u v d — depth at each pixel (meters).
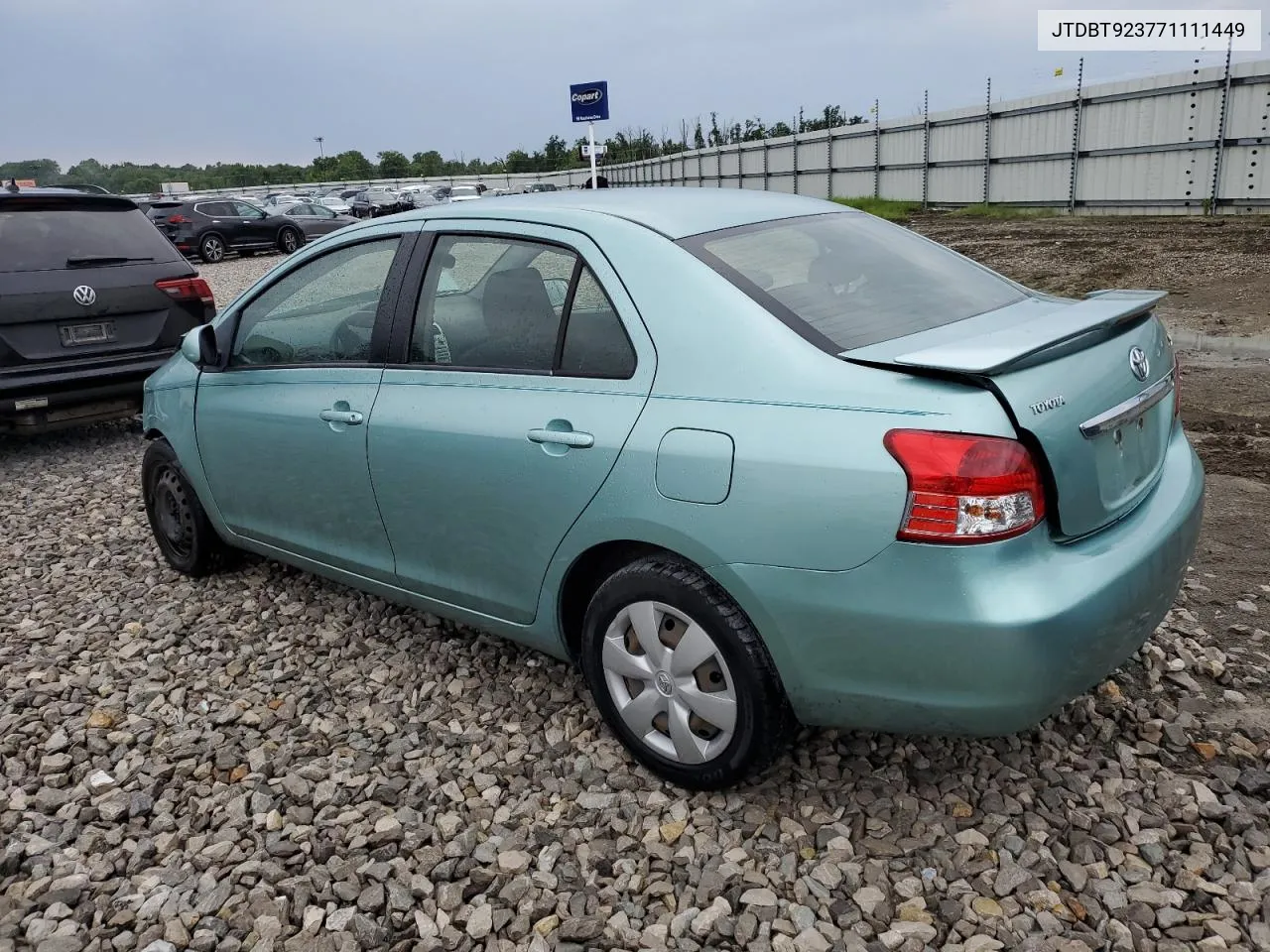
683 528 2.63
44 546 5.51
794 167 29.39
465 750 3.25
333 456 3.67
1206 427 6.05
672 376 2.73
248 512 4.29
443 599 3.53
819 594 2.45
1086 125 18.58
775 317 2.66
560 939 2.43
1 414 6.79
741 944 2.38
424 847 2.79
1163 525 2.69
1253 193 15.77
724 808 2.84
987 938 2.33
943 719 2.43
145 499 4.96
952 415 2.32
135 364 7.30
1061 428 2.39
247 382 4.12
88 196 7.39
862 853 2.65
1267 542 4.37
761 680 2.63
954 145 22.23
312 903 2.61
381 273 3.63
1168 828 2.67
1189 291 10.07
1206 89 16.14
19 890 2.71
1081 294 10.52
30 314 6.82
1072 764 2.96
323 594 4.58
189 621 4.39
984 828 2.72
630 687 2.99
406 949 2.44
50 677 3.95
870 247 3.25
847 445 2.40
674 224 3.02
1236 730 3.08
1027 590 2.31
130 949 2.48
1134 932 2.34
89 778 3.20
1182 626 3.68
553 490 2.94
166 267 7.57
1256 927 2.33
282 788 3.10
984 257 13.48
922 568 2.32
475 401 3.19
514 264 3.20
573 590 3.12
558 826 2.83
